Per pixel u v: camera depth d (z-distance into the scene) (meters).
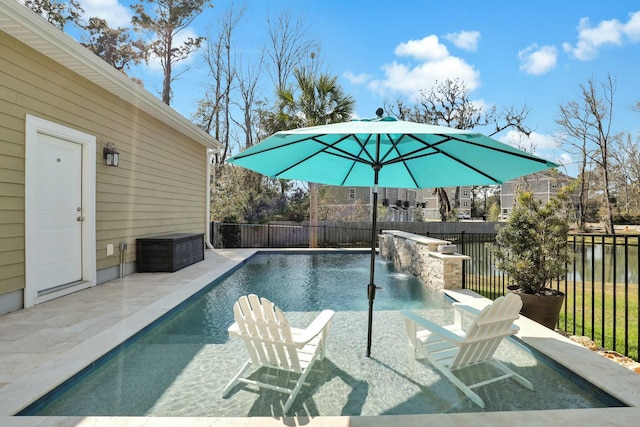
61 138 4.99
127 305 4.48
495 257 4.53
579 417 2.09
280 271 8.10
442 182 3.98
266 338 2.59
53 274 4.91
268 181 17.25
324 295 5.75
